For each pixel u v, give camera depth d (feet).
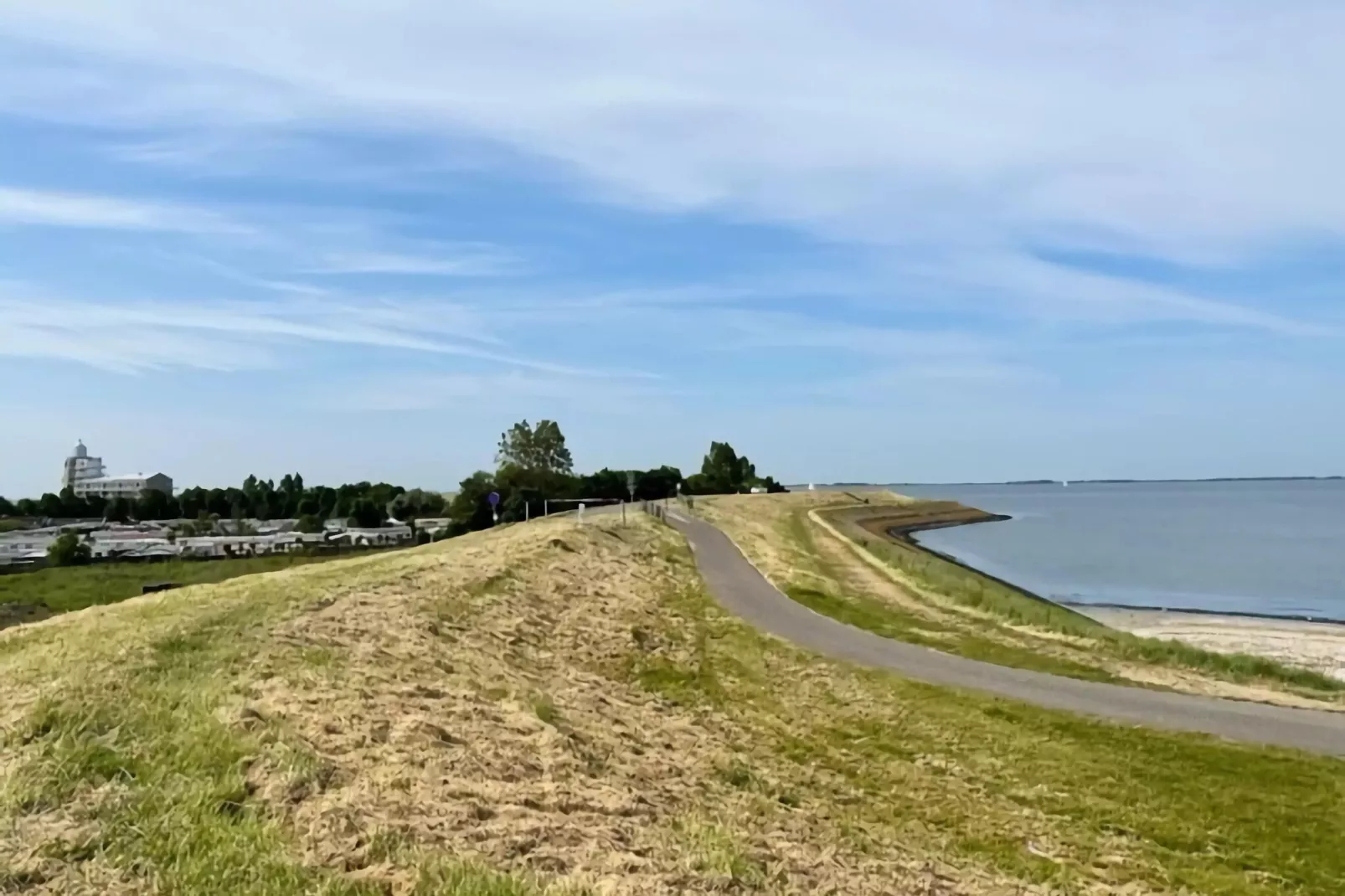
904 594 141.08
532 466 270.67
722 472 422.82
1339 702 78.89
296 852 27.68
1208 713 74.95
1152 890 46.09
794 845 41.16
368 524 336.70
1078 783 60.54
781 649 96.43
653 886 30.58
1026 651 97.14
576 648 87.25
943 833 51.57
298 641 58.75
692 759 56.49
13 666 49.78
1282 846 52.06
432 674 58.85
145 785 31.40
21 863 25.57
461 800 35.50
